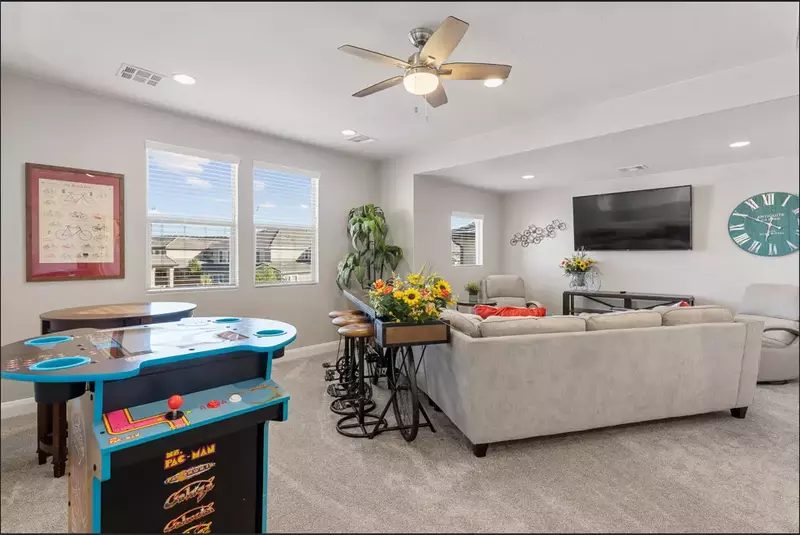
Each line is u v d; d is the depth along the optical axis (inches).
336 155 191.5
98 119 118.5
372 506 69.7
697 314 106.8
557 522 64.8
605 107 127.0
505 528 63.5
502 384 88.1
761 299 157.3
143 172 130.0
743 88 101.7
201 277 148.4
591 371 94.8
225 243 155.0
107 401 48.5
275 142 167.5
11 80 56.7
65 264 109.9
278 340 65.4
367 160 205.5
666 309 109.5
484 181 219.6
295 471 81.7
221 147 150.0
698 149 146.6
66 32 54.1
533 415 90.9
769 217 166.1
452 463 85.0
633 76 107.7
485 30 80.1
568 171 190.5
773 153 153.3
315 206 184.9
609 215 215.8
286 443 94.4
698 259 189.0
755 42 87.6
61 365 49.7
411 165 196.2
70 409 55.6
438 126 152.2
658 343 99.4
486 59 96.4
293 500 71.6
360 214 190.4
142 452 44.6
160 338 65.9
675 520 64.9
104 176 119.5
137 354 54.6
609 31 80.8
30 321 100.0
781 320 147.6
